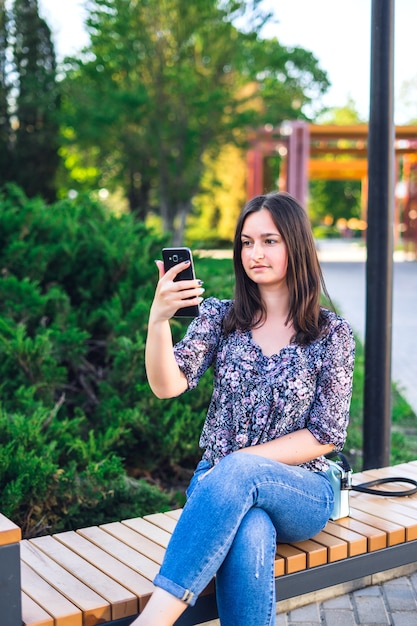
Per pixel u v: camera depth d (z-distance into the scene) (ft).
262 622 6.68
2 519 6.39
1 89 67.36
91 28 61.77
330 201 207.72
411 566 10.63
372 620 9.30
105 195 85.71
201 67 63.62
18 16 66.85
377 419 12.51
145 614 6.46
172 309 7.22
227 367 7.88
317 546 7.92
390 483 10.25
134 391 13.37
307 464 7.96
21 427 10.77
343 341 7.82
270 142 80.59
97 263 15.92
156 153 66.54
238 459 7.02
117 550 8.18
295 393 7.66
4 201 17.94
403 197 101.71
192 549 6.54
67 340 13.69
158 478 13.60
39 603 6.86
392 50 12.01
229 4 61.87
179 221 72.64
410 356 29.25
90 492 10.80
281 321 8.06
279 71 70.85
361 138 77.97
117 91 61.26
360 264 83.66
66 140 65.16
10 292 14.42
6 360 12.71
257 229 7.85
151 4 60.90
